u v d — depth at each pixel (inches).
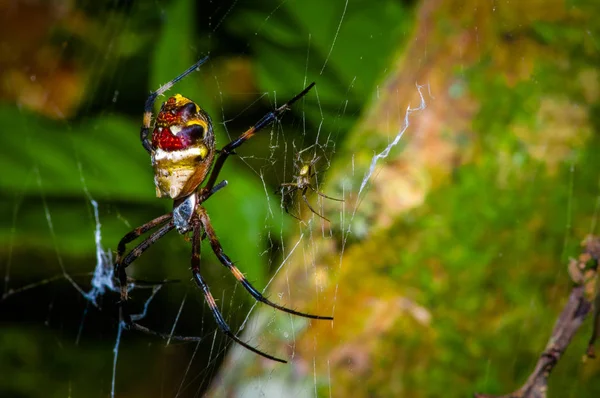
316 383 13.6
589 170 13.7
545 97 13.8
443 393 13.5
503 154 13.7
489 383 13.5
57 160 14.6
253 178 14.4
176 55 14.7
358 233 13.8
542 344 13.6
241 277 13.6
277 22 14.8
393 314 13.6
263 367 13.7
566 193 13.7
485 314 13.6
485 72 13.9
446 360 13.6
